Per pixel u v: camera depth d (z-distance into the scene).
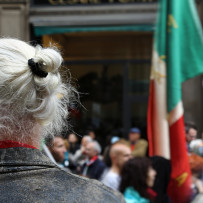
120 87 11.16
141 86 11.14
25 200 1.02
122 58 10.91
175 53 4.75
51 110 1.15
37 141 1.16
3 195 1.03
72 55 10.80
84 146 6.73
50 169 1.13
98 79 11.09
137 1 9.55
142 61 10.92
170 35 4.79
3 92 1.08
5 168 1.07
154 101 4.75
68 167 6.38
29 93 1.10
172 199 4.38
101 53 10.84
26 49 1.14
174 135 4.57
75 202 1.06
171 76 4.72
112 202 1.12
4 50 1.10
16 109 1.10
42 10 9.70
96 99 11.16
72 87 1.38
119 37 10.77
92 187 1.12
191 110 9.66
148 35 10.74
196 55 4.83
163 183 3.85
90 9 9.63
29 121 1.13
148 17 9.52
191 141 6.01
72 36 10.73
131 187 3.32
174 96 4.66
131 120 11.22
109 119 11.20
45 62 1.10
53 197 1.05
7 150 1.09
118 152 3.81
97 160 5.93
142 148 6.30
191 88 9.69
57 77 1.18
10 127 1.11
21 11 9.72
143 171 3.32
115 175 3.71
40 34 9.73
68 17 9.67
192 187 4.41
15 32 9.65
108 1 9.62
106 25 9.62
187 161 4.45
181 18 4.86
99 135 11.11
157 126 4.68
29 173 1.08
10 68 1.08
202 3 9.50
